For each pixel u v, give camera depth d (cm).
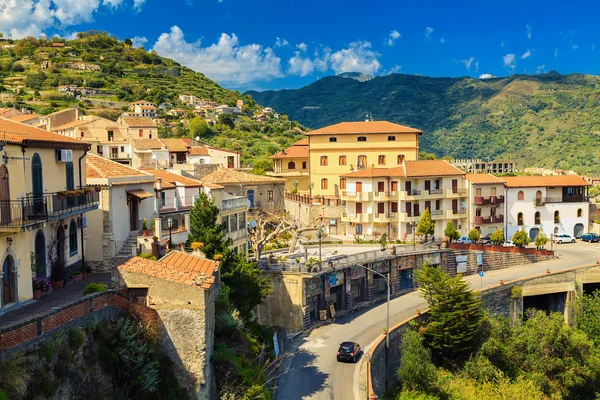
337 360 4322
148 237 3947
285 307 5131
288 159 10356
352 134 9306
